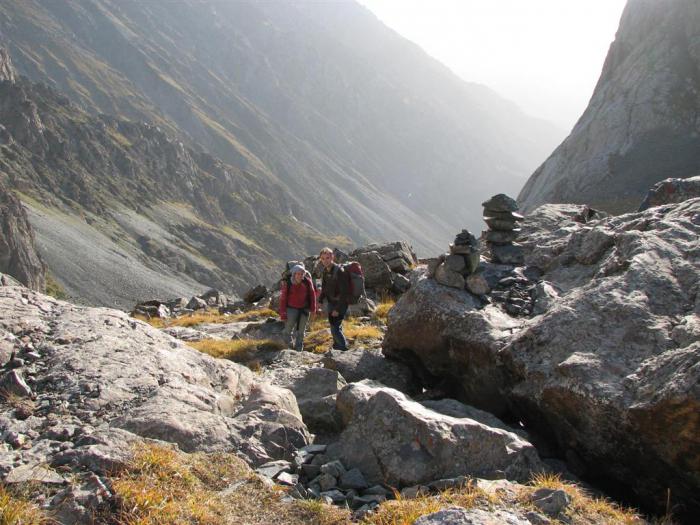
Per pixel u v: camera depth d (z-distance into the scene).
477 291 11.20
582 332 8.46
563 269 11.96
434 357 11.17
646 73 107.94
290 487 6.29
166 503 5.36
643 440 6.90
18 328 8.97
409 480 6.80
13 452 6.06
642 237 9.73
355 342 16.86
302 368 12.41
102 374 7.97
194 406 7.65
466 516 5.09
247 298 32.03
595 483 7.95
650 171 93.75
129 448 6.06
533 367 8.48
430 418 7.29
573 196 99.31
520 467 6.96
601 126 107.19
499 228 13.02
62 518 5.03
